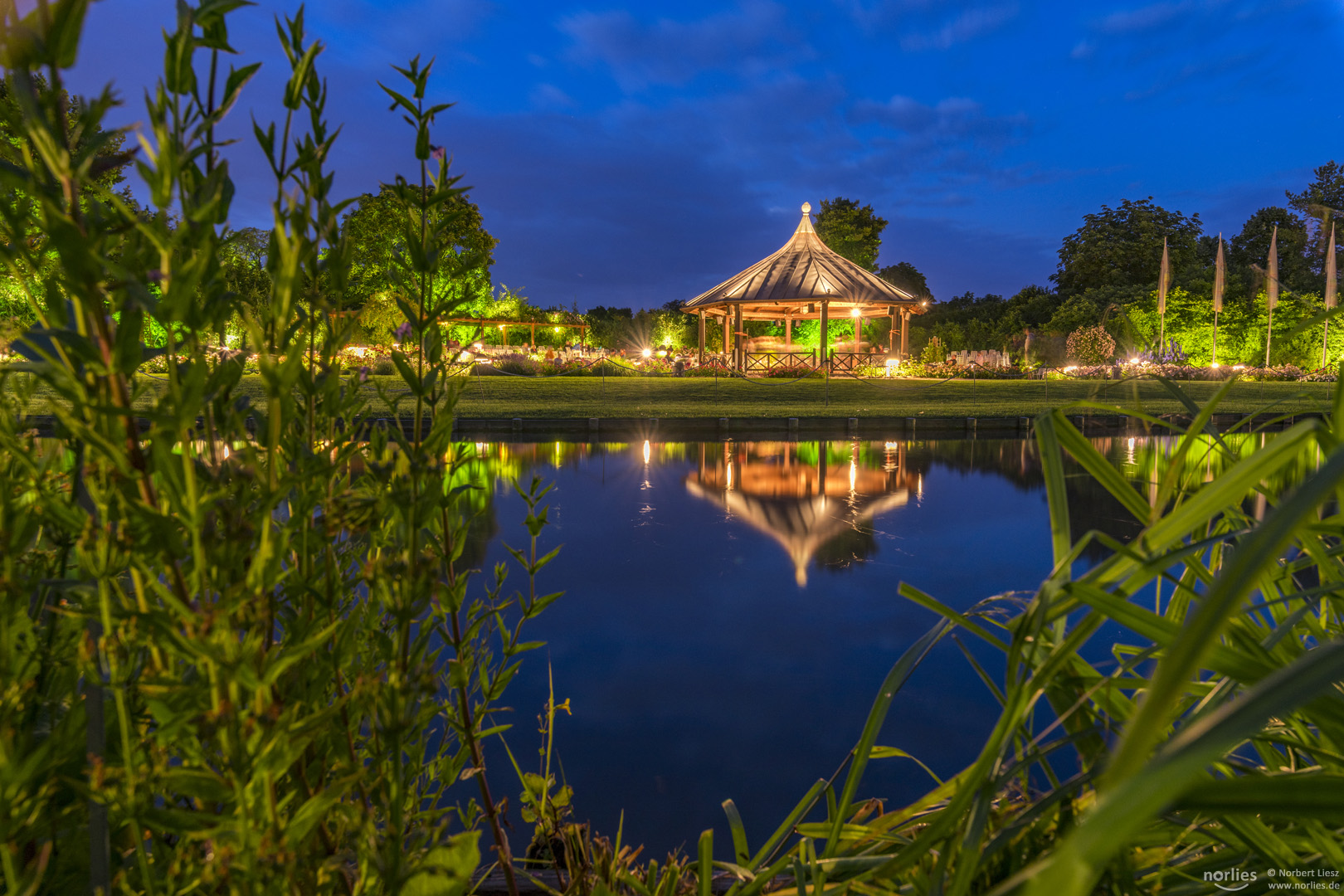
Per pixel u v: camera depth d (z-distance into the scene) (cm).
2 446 48
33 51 38
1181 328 3462
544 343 3450
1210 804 31
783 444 1480
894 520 666
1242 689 68
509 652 92
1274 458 43
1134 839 70
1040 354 3941
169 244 43
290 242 50
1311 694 19
